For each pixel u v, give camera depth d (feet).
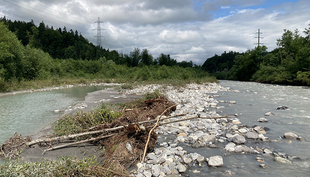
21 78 87.61
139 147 16.76
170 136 21.99
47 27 458.09
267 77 127.34
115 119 20.42
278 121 26.91
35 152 16.34
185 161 15.29
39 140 17.17
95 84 112.88
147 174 13.24
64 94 62.80
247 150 17.30
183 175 13.58
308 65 99.14
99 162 14.14
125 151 15.30
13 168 11.07
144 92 64.08
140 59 276.62
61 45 416.26
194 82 104.83
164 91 62.39
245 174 13.50
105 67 171.63
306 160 15.43
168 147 18.26
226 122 27.07
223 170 14.15
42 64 111.45
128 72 171.63
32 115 31.50
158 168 13.84
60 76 128.36
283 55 146.41
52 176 11.09
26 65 92.94
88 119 21.76
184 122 25.84
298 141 19.56
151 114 25.91
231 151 17.34
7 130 23.53
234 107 37.60
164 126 25.30
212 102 43.68
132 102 38.52
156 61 277.85
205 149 18.12
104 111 22.84
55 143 18.37
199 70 170.71
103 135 18.47
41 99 50.42
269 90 70.54
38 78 99.86
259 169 14.17
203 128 24.52
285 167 14.38
